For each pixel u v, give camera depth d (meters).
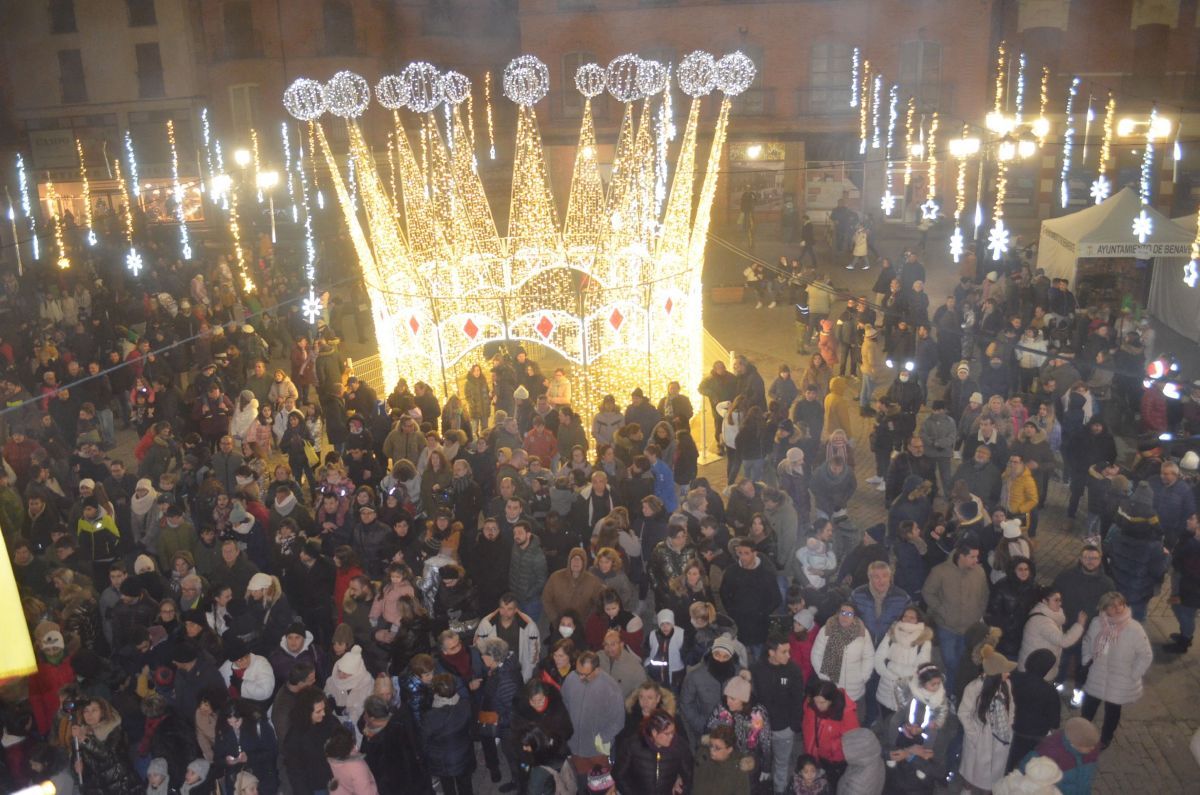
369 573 10.73
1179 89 33.03
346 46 39.56
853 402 18.52
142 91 39.09
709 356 21.36
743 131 34.97
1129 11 32.88
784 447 12.98
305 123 39.16
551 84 36.19
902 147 33.88
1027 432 12.54
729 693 7.49
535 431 13.56
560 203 37.09
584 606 9.19
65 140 39.50
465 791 8.11
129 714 8.47
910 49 33.75
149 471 13.42
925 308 19.48
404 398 15.04
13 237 37.09
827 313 21.03
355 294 24.53
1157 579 9.78
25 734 7.98
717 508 10.84
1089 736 7.02
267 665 8.38
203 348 19.27
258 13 38.91
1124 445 15.55
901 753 7.56
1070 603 9.01
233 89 39.16
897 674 8.12
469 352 17.30
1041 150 33.09
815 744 7.55
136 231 31.38
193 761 7.85
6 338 21.47
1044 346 16.73
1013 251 22.44
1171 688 9.71
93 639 9.45
